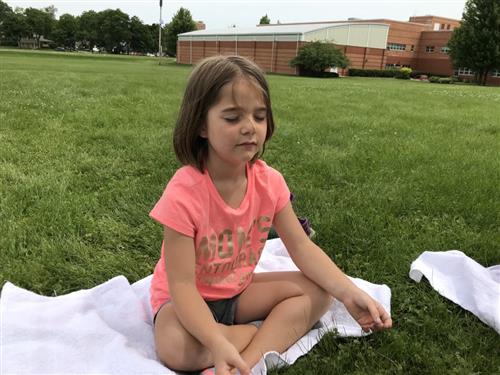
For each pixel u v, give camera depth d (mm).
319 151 5211
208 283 1792
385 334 1939
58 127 5969
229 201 1737
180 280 1656
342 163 4684
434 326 2004
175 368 1671
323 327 1981
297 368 1732
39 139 5227
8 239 2697
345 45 46688
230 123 1577
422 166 4629
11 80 12398
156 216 1668
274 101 10531
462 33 42688
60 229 2887
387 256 2643
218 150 1620
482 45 41625
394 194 3707
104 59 50000
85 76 16031
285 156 4953
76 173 4113
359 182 4074
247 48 47438
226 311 1866
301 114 8312
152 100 9219
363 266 2570
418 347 1863
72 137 5426
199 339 1585
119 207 3301
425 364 1776
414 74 51719
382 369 1741
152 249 2701
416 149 5391
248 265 1882
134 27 101812
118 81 14281
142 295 2145
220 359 1498
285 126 6777
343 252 2744
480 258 2682
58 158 4508
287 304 1842
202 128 1636
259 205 1836
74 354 1682
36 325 1828
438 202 3527
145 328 1887
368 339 1940
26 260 2512
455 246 2818
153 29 103438
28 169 4090
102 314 1964
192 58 54000
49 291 2295
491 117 8984
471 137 6418
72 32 103500
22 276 2340
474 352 1863
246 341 1778
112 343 1729
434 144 5793
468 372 1730
